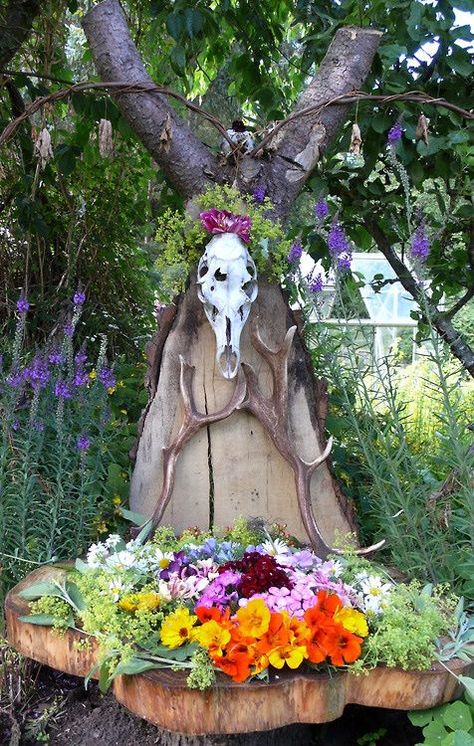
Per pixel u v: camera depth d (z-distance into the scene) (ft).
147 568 6.89
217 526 8.38
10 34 11.34
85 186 13.03
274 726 5.75
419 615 6.61
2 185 12.95
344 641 5.88
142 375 11.64
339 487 8.41
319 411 8.38
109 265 13.78
